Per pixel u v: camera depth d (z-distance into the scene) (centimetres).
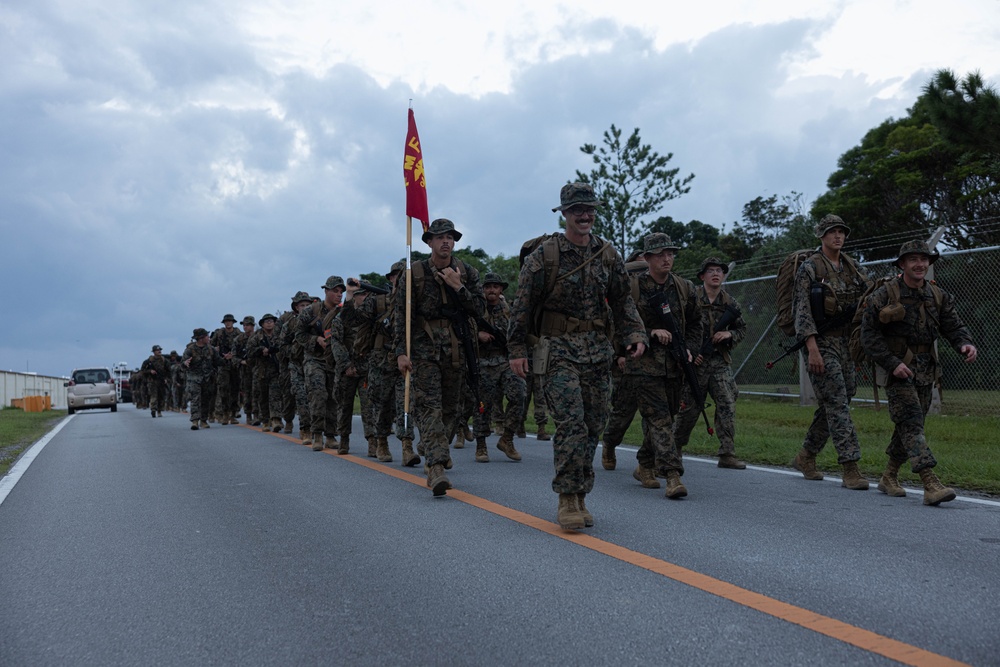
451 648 327
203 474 865
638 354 548
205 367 1664
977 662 294
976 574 409
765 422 1315
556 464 525
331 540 524
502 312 1000
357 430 1432
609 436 812
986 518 548
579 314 528
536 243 551
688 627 337
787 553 456
